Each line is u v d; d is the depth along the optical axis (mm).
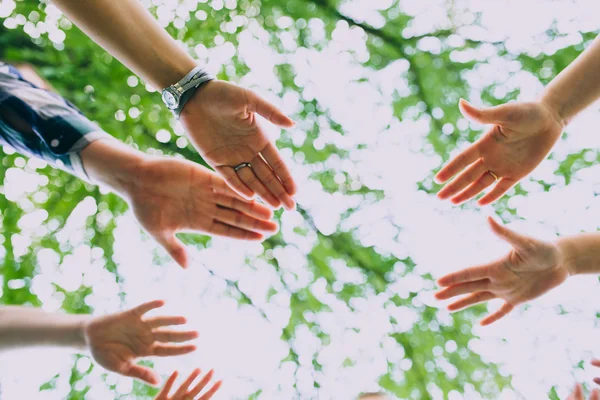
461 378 1958
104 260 1729
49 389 1664
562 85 1033
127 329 1074
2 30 1482
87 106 1541
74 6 948
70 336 1086
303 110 1811
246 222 1031
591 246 1103
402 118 1892
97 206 1673
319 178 1883
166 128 1679
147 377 1086
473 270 1085
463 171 1046
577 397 1001
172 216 1020
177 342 1089
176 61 987
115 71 1555
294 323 1967
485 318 1120
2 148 1557
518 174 1048
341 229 1957
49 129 989
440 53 1882
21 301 1616
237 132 983
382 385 1924
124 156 1004
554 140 1037
